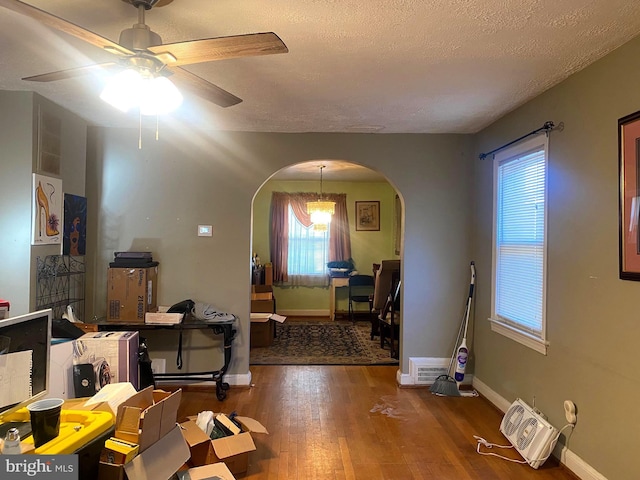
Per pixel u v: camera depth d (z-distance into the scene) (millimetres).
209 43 1574
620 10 1872
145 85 1797
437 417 3377
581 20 1962
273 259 7832
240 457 2504
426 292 4141
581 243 2549
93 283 3953
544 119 2945
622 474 2199
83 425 1590
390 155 4113
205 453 2426
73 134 3615
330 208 6688
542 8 1859
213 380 3725
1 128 3012
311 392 3881
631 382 2148
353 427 3176
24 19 2008
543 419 2758
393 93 2982
